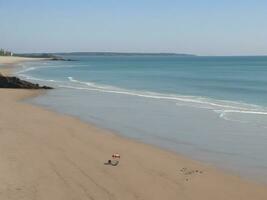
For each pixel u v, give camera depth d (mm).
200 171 13484
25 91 39906
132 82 55812
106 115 25375
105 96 36500
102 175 12617
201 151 16406
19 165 13320
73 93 39188
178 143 17844
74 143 17156
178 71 90562
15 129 19688
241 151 16438
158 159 14922
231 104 30516
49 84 50250
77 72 84125
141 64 149125
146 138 18797
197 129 20875
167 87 47469
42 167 13219
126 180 12195
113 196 10844
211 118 24125
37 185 11492
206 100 33406
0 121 21828
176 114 25766
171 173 13117
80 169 13180
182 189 11578
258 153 16094
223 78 63062
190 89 44688
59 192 11023
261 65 130375
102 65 133750
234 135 19422
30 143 16672
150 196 10922
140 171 13203
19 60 161750
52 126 21000
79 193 11000
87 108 28562
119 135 19375
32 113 25281
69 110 27438
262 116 24703
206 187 11828
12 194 10734
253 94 38562
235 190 11664
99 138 18469
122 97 35719
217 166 14250
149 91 42188
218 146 17281
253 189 11781
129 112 26656
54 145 16531
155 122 22922
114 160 14414
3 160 13836
